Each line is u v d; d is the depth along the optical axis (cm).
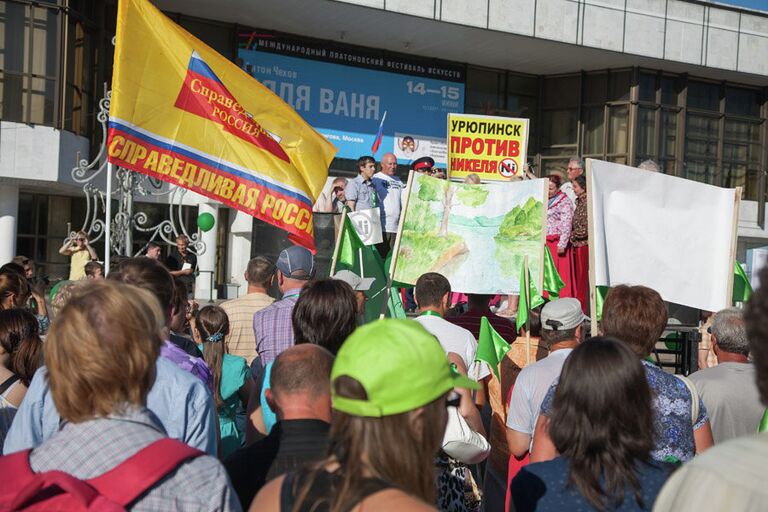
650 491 276
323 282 410
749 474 165
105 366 223
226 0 1983
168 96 722
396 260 701
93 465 215
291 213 760
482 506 539
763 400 176
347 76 2262
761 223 2680
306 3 1972
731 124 2653
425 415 208
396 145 2334
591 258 648
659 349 866
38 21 1709
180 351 395
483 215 721
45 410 319
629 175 670
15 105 1689
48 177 1700
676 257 680
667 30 2339
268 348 528
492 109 2502
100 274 942
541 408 359
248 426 407
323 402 298
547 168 2581
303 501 209
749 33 2453
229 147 743
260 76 2161
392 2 1994
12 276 607
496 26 2112
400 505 195
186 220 2045
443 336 527
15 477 215
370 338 211
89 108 1867
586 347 290
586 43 2233
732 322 457
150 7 718
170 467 215
